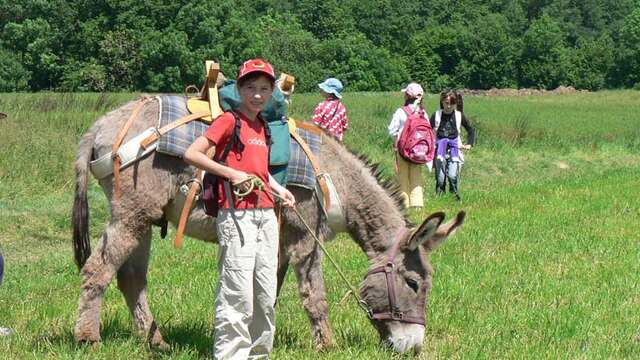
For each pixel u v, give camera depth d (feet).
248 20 306.35
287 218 20.75
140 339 21.09
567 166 78.23
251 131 17.89
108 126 20.83
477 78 412.36
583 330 23.75
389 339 20.77
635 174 66.64
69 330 22.33
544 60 413.18
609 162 83.05
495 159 76.07
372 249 21.36
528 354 21.43
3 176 46.06
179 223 19.81
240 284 17.62
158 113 20.56
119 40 253.03
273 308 18.24
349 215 21.43
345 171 21.40
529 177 70.44
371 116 97.40
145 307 21.40
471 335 23.20
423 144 43.37
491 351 21.74
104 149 20.59
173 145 20.07
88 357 19.30
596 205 47.37
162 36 256.32
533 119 133.08
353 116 94.94
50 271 33.04
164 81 256.32
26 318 24.29
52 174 47.55
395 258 20.79
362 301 20.90
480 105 176.04
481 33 409.90
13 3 258.57
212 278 29.76
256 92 17.58
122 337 21.54
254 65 17.52
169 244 36.99
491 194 52.85
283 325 23.73
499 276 30.27
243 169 17.67
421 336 20.58
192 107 20.65
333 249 35.47
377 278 20.79
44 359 19.40
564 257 33.76
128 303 21.40
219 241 17.89
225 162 17.67
